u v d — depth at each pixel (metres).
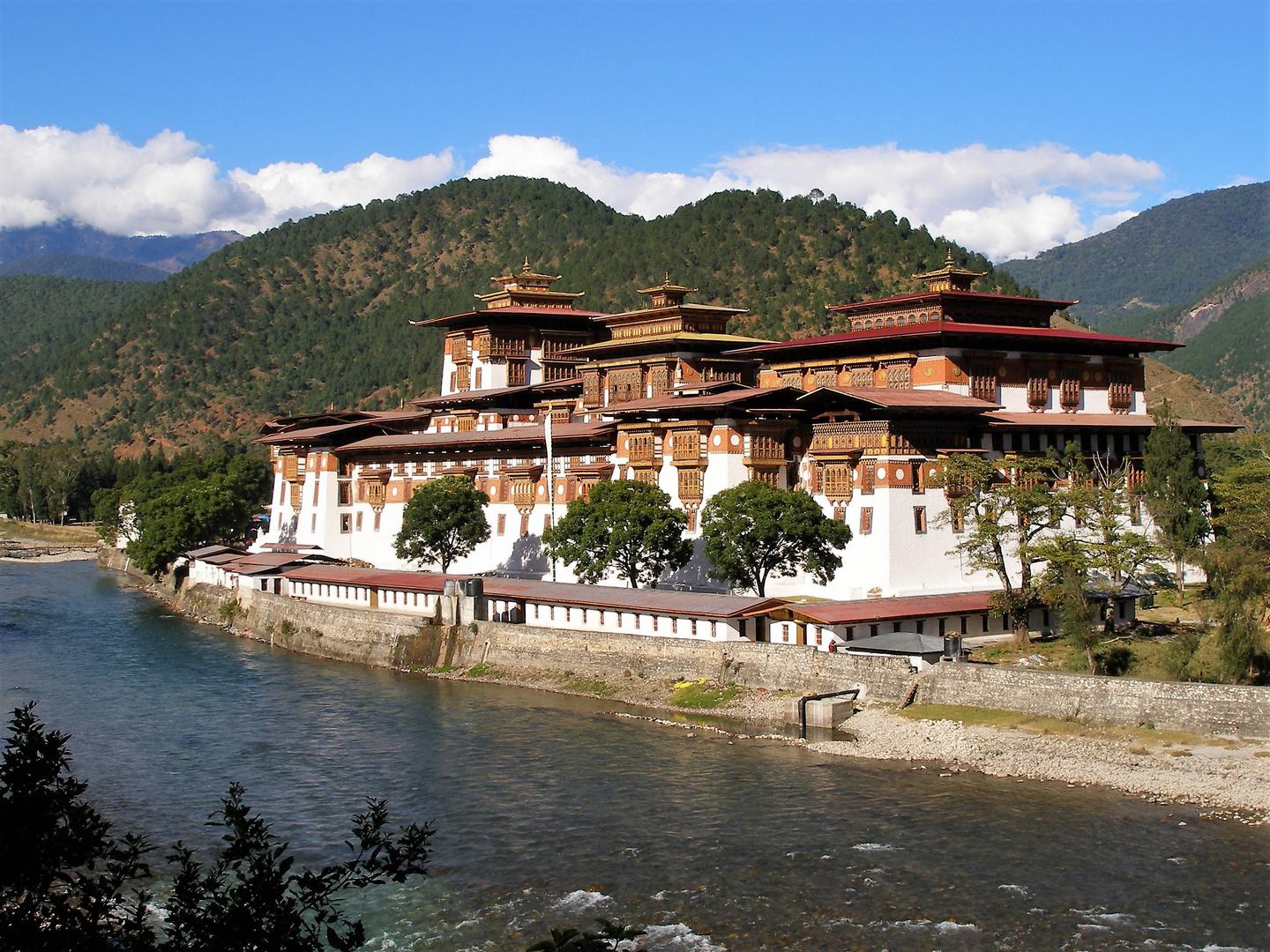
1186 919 61.78
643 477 139.75
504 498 163.50
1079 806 77.50
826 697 98.19
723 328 170.50
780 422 133.38
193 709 111.50
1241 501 132.88
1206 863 68.25
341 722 105.44
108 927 40.28
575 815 79.38
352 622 140.25
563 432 155.12
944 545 126.94
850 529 126.62
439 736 99.62
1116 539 114.25
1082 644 100.31
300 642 146.50
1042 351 146.25
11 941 37.69
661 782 85.44
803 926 62.50
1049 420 140.62
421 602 140.38
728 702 104.44
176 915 39.31
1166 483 138.75
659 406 137.00
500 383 194.75
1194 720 85.62
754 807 79.69
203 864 72.88
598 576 132.12
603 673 116.00
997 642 113.25
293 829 78.75
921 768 86.50
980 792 80.69
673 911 64.94
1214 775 79.69
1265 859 68.50
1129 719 87.62
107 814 81.88
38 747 40.84
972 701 94.25
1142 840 71.56
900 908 64.06
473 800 83.00
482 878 69.94
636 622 116.44
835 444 128.62
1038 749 86.25
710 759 90.50
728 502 120.19
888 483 123.81
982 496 122.44
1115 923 61.66
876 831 74.56
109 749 97.19
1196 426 151.50
